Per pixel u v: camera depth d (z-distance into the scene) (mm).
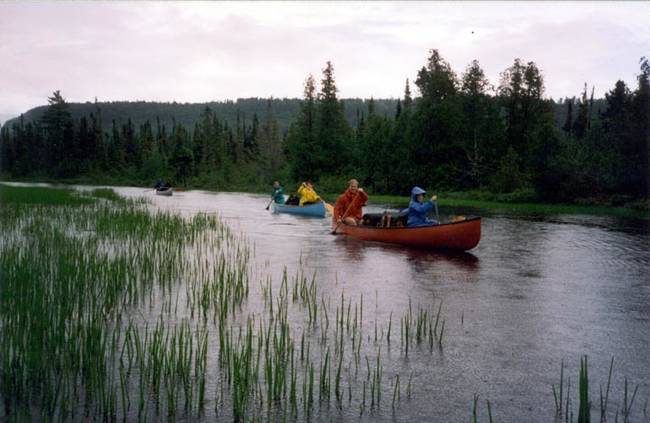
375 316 8273
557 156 38812
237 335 7184
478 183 52469
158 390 5461
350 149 71188
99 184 92938
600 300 9492
